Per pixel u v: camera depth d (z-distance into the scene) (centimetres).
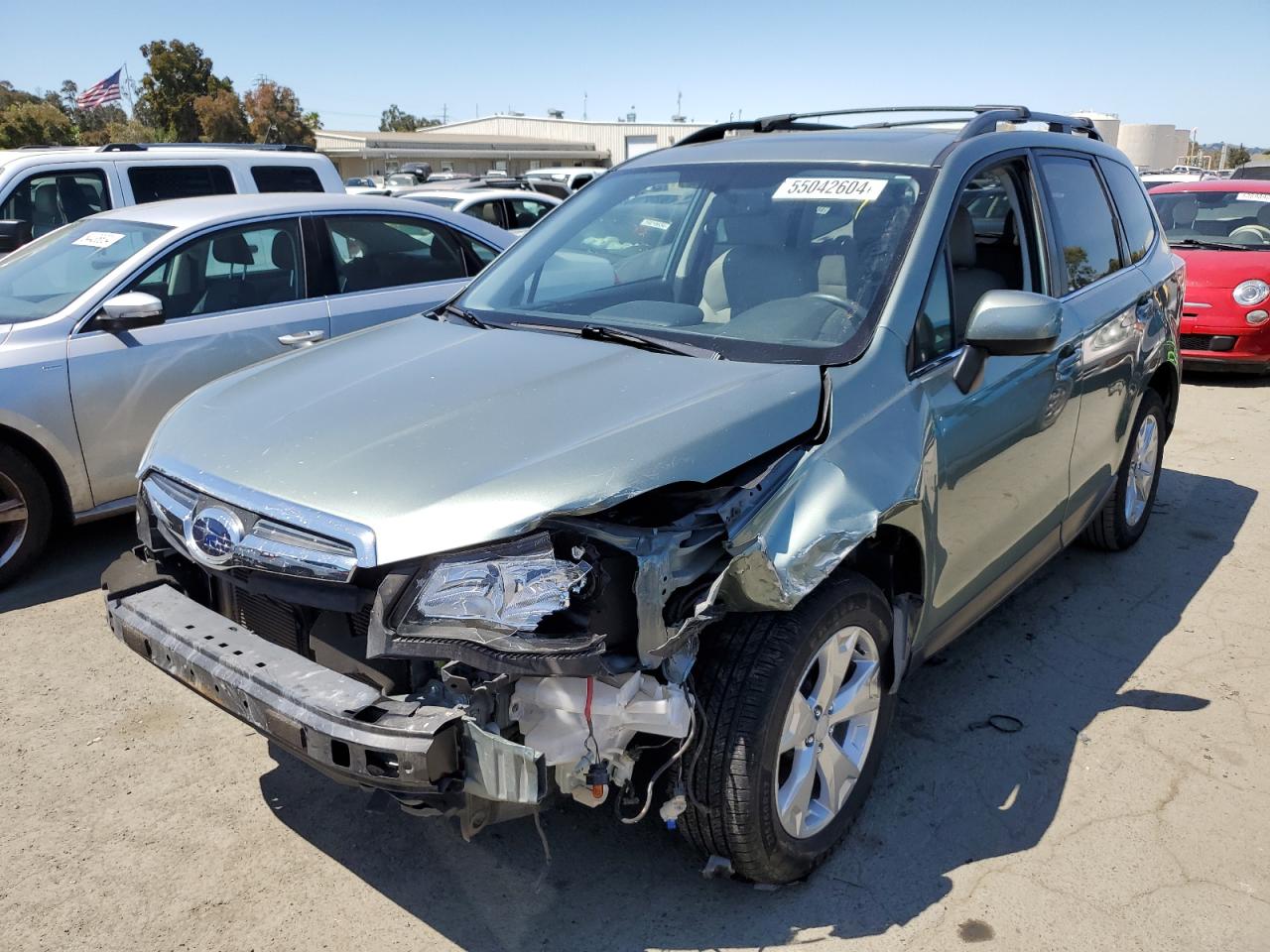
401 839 290
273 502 232
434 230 607
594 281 354
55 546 506
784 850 253
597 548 217
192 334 491
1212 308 866
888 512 254
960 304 313
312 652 242
